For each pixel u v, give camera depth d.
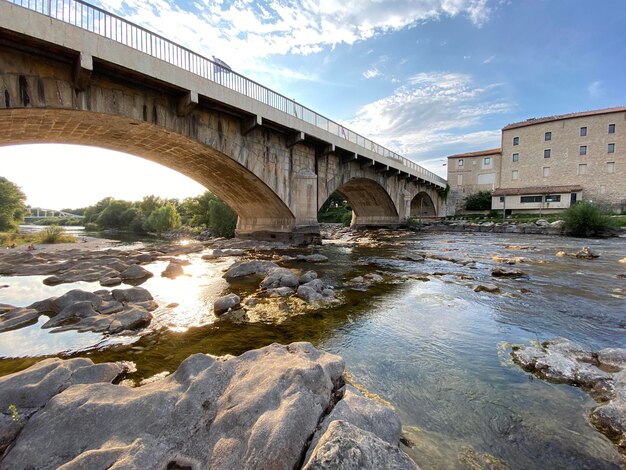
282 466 2.51
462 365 4.85
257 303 8.13
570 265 13.75
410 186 44.09
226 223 39.28
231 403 3.14
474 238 28.70
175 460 2.66
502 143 55.06
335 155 25.70
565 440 3.23
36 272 13.18
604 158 45.97
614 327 6.48
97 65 10.81
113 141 15.84
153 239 44.50
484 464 2.95
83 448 2.78
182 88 12.95
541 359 4.73
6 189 45.91
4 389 3.43
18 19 8.67
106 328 6.28
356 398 3.41
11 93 9.51
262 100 17.84
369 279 11.16
